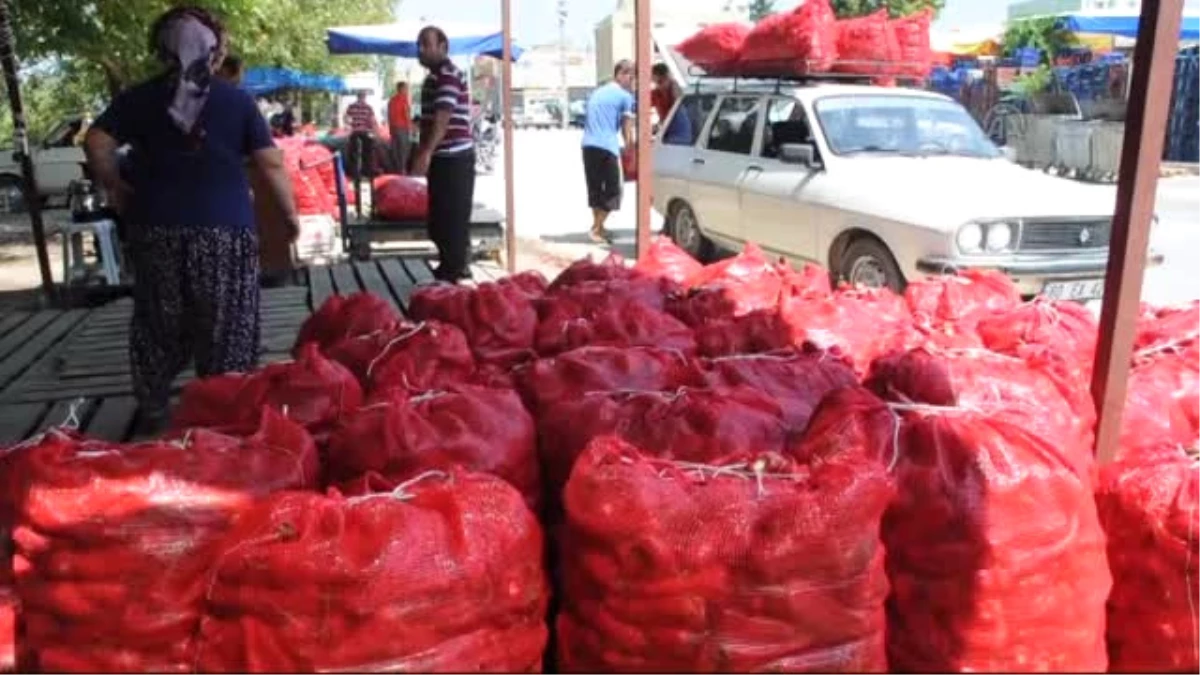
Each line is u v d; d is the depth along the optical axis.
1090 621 2.36
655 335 3.79
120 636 2.09
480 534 2.08
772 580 2.00
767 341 3.79
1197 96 21.33
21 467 2.37
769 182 8.94
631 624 2.05
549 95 76.31
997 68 26.84
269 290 8.26
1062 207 7.03
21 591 2.21
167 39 4.20
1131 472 2.65
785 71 9.79
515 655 2.12
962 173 7.85
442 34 7.93
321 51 26.95
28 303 9.22
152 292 4.38
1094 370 2.91
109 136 4.24
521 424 2.72
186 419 3.03
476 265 10.41
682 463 2.28
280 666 1.95
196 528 2.14
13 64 8.77
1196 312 3.90
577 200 18.41
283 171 4.52
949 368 2.92
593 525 2.07
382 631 1.93
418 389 2.96
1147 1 2.61
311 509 2.02
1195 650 2.48
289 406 2.98
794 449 2.57
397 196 10.34
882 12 10.05
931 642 2.32
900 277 7.39
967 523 2.27
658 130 11.54
